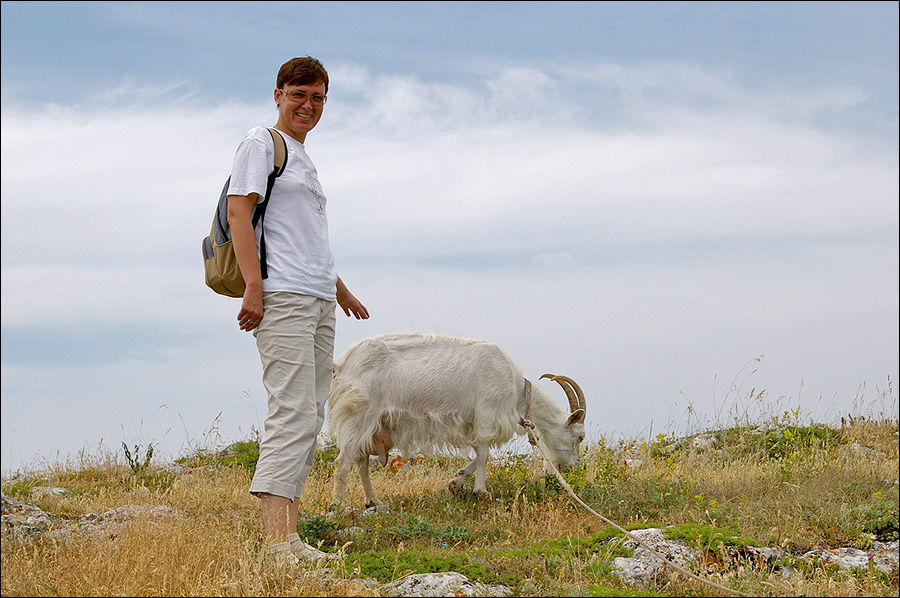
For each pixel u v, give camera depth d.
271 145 5.62
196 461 11.02
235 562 5.19
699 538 6.02
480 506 7.58
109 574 4.84
